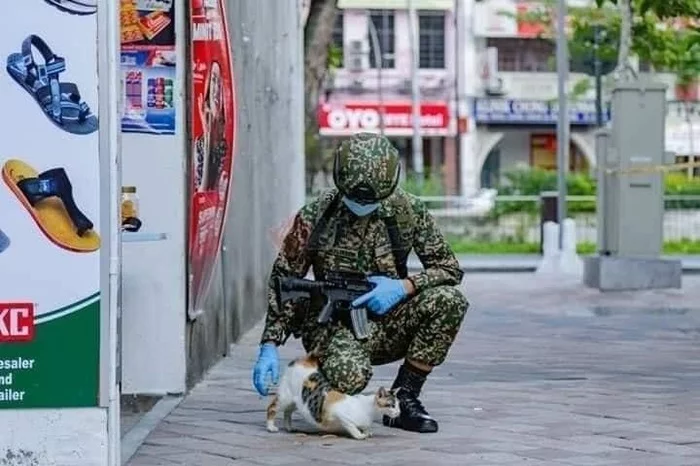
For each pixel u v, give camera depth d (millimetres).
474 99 60062
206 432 8336
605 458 7527
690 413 9086
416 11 59906
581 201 36594
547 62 60250
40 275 6594
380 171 7840
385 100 59500
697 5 20219
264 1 15977
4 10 6477
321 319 8062
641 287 21172
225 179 11469
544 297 20594
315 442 7973
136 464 7402
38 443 6680
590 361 12242
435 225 8344
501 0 59375
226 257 12398
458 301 8211
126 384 9664
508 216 37031
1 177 6539
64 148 6547
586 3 51438
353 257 8164
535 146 61594
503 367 11750
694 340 14203
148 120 9516
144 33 9445
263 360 8195
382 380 10688
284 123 19562
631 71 23000
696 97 57688
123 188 9562
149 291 9648
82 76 6527
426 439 8086
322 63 24828
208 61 10250
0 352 6613
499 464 7363
